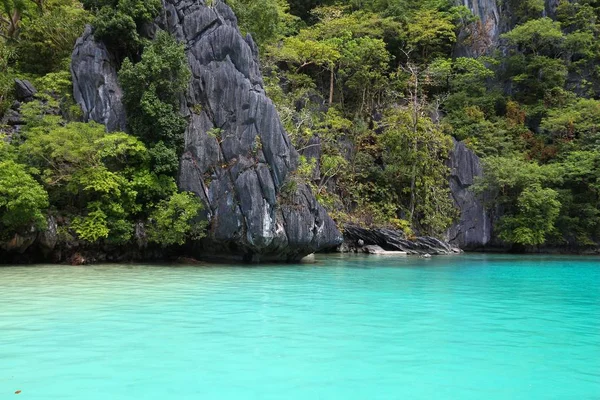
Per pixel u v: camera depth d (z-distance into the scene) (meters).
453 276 16.38
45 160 17.97
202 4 21.81
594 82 39.88
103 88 20.14
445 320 9.01
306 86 33.59
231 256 19.86
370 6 43.16
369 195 30.58
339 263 20.77
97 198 18.42
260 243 18.59
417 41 39.09
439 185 30.98
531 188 30.19
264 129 19.45
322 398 5.03
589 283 15.05
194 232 18.61
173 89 19.52
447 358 6.56
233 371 5.81
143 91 19.17
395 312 9.65
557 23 39.88
